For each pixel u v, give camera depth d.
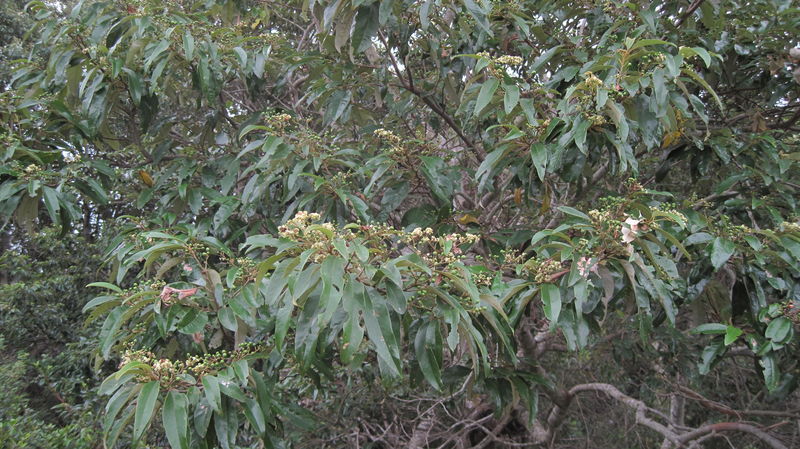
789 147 3.08
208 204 3.30
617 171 3.07
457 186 2.66
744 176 2.46
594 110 2.02
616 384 5.45
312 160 2.41
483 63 2.03
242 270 2.04
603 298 2.04
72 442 4.72
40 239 6.74
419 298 1.74
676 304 2.54
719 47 2.77
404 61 2.82
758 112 2.92
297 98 4.05
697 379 3.75
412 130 3.55
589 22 2.88
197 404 1.67
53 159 2.65
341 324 1.59
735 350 3.22
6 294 6.59
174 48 2.67
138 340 2.19
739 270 2.21
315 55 3.03
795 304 2.06
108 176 2.86
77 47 2.72
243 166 3.44
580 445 5.25
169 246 1.96
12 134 2.54
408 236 1.68
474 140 3.40
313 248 1.38
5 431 4.56
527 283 1.90
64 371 6.35
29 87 3.10
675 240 1.79
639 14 2.38
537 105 2.44
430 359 1.74
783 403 4.59
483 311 1.78
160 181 2.92
